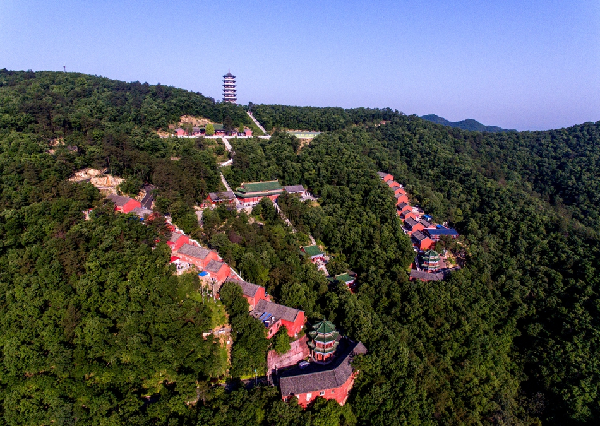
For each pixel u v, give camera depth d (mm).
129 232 100438
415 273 128625
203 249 102000
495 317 124375
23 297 82250
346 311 98812
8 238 96062
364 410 80688
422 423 82812
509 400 104250
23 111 147375
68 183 114875
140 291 85500
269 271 109812
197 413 72375
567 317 121812
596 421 99125
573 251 145500
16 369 74438
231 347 86062
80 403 72875
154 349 77750
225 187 156000
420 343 103562
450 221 173250
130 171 138500
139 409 73375
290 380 76875
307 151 193000
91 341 77250
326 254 142750
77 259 89562
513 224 160125
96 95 197875
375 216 152375
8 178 111250
